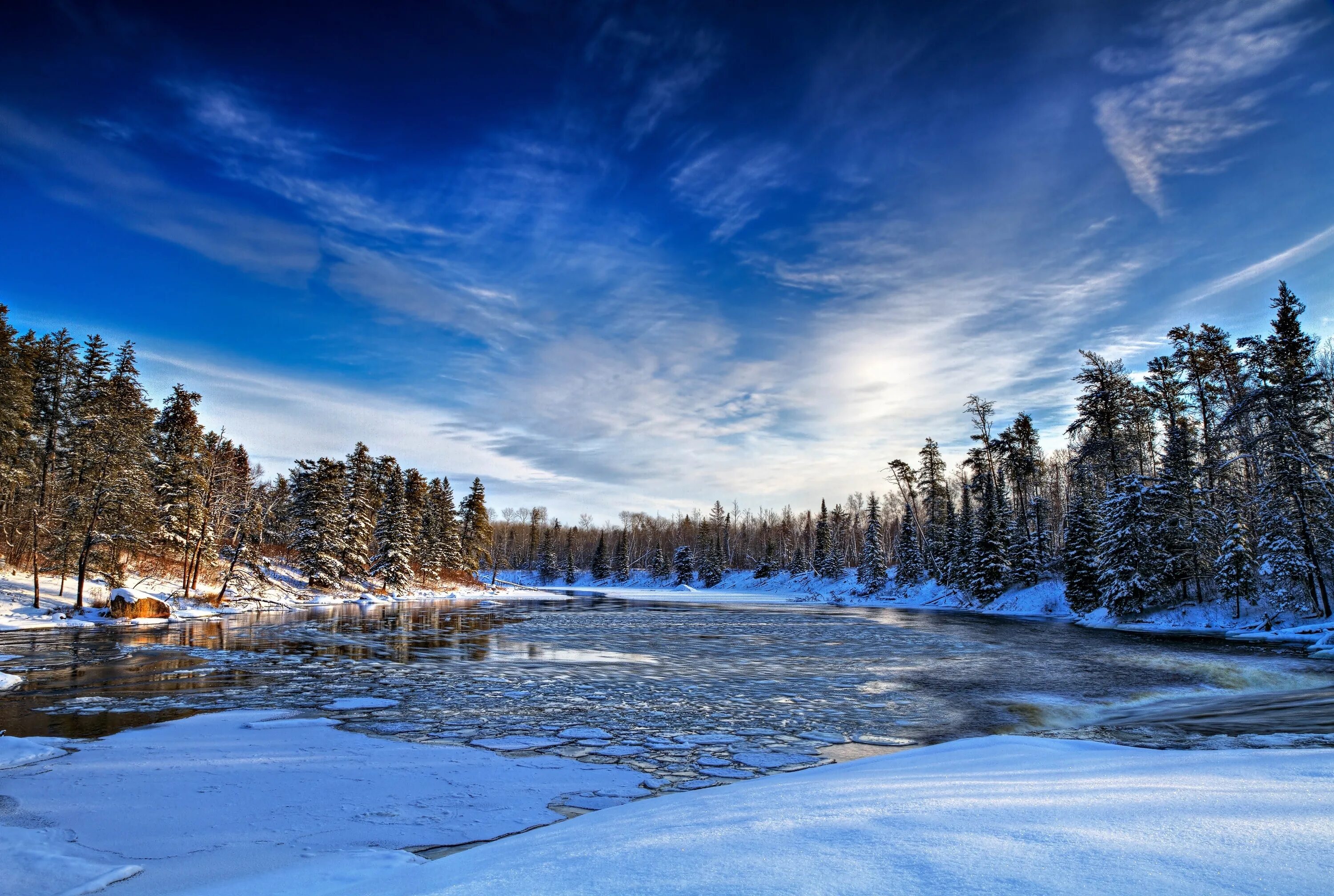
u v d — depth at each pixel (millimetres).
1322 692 13547
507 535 141750
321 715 12164
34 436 39188
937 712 12961
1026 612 44812
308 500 54188
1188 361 37219
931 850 2814
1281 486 26094
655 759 9516
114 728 10883
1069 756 6629
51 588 34500
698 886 2572
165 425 42750
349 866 5043
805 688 15805
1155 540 33375
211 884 4695
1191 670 17500
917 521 66812
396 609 46188
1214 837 2744
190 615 36000
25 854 5301
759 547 129250
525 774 8438
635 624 34969
